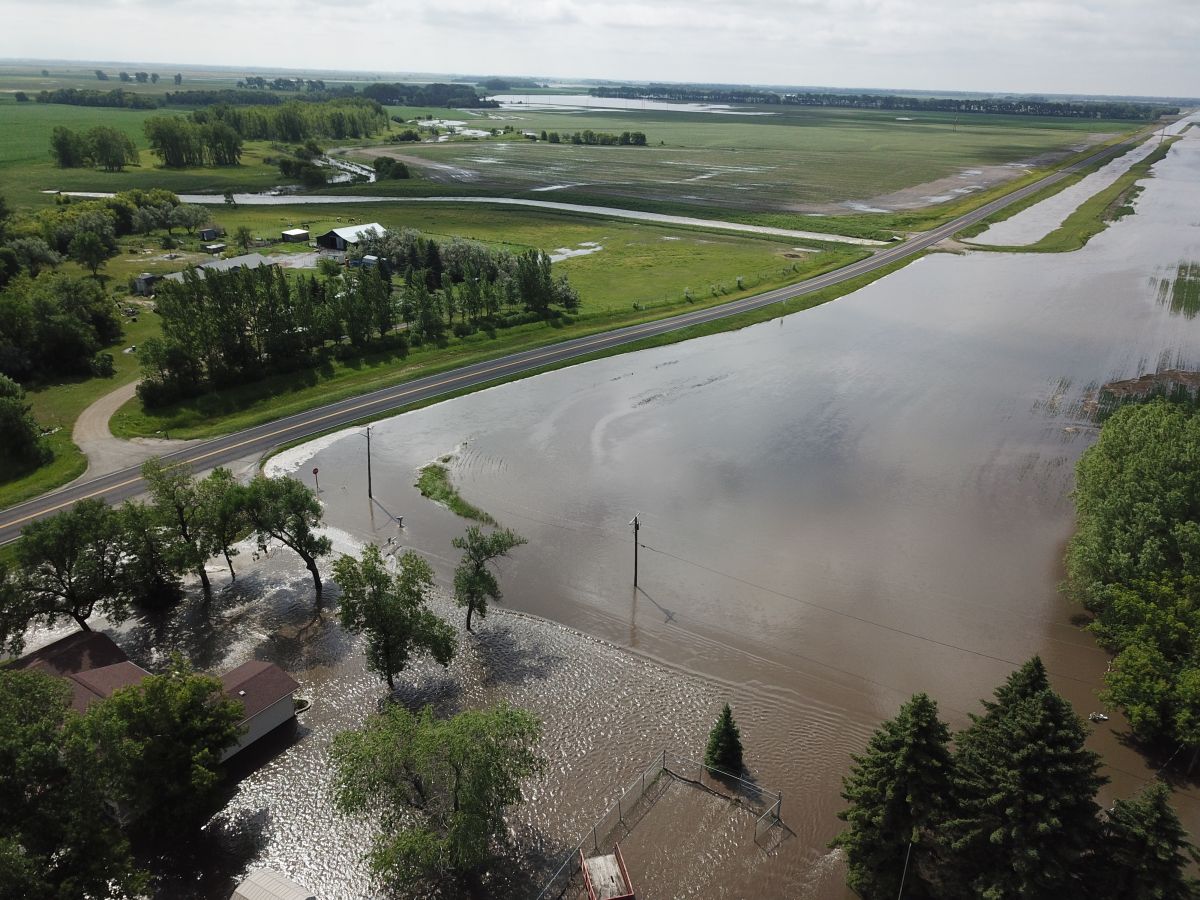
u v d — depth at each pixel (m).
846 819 41.34
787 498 83.06
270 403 106.12
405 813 43.78
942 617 64.31
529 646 61.00
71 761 37.84
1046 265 180.88
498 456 92.25
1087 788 36.00
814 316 147.12
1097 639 59.50
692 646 61.09
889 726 40.59
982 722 40.59
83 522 59.00
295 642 61.31
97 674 50.97
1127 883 35.75
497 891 41.84
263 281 114.06
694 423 101.44
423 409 105.62
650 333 135.38
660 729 53.03
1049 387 112.00
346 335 125.19
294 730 52.44
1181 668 50.06
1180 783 47.97
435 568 70.88
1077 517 72.25
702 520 78.94
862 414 103.94
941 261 186.38
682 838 45.09
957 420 101.75
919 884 39.66
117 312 132.62
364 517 79.31
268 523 64.69
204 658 59.09
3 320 108.81
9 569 65.31
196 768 42.56
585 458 91.88
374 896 41.50
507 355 125.06
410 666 58.72
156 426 97.56
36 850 36.72
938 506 81.31
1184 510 58.53
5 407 84.81
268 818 45.94
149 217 199.75
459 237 198.75
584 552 73.44
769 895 41.75
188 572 67.88
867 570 70.69
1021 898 36.59
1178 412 69.38
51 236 173.38
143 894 40.72
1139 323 139.00
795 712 54.50
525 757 43.62
